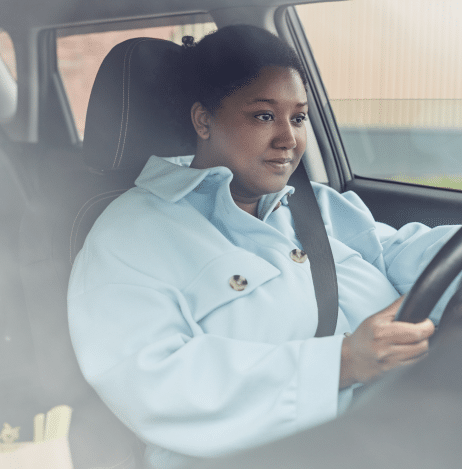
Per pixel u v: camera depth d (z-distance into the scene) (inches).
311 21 80.4
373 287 49.7
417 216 71.4
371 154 86.3
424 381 24.6
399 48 81.8
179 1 73.4
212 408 32.6
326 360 32.7
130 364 33.6
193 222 42.2
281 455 23.5
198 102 43.8
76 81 96.5
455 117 86.0
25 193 49.7
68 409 45.6
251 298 39.5
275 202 46.6
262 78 40.5
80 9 80.0
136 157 52.2
